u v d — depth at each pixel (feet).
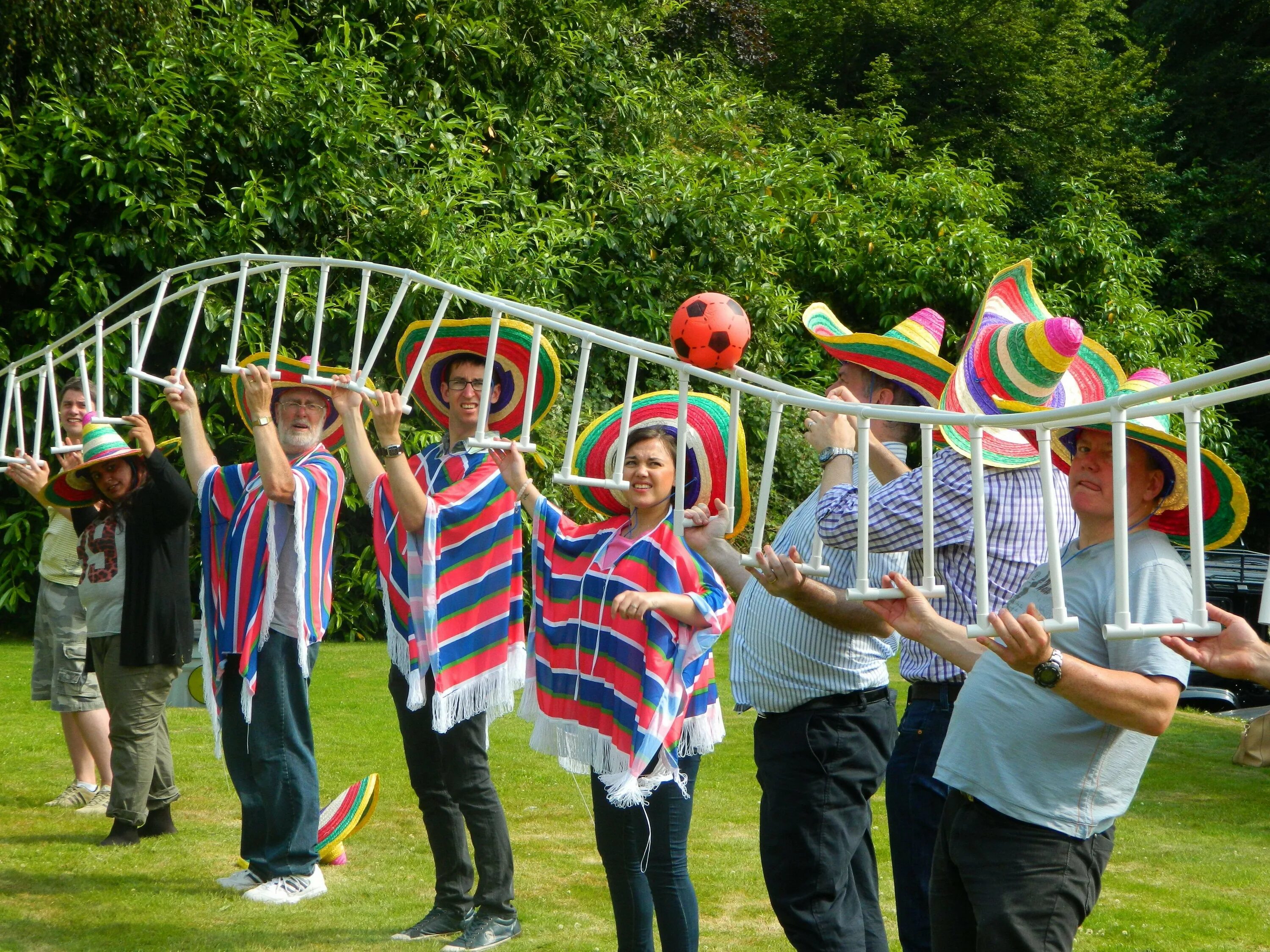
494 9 53.93
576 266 52.65
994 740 11.21
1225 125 102.94
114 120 43.60
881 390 15.69
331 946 17.80
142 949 17.47
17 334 44.93
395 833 23.73
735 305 13.84
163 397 41.34
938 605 13.75
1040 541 13.51
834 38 98.17
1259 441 88.79
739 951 17.81
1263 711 40.40
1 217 42.27
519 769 28.58
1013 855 11.06
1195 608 10.05
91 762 25.13
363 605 48.70
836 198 64.03
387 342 45.52
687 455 16.16
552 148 54.34
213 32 45.62
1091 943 18.62
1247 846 23.85
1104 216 68.33
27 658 42.06
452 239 45.78
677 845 15.06
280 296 18.26
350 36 49.16
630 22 62.08
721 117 65.92
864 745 14.58
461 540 18.26
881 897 20.61
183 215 43.70
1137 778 11.38
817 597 13.75
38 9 41.78
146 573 21.58
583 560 16.14
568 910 19.49
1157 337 65.92
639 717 14.82
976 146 93.71
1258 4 102.89
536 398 18.83
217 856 21.81
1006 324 14.58
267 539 19.69
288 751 19.88
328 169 45.42
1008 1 97.96
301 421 20.67
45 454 44.65
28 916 18.69
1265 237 94.53
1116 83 98.32
